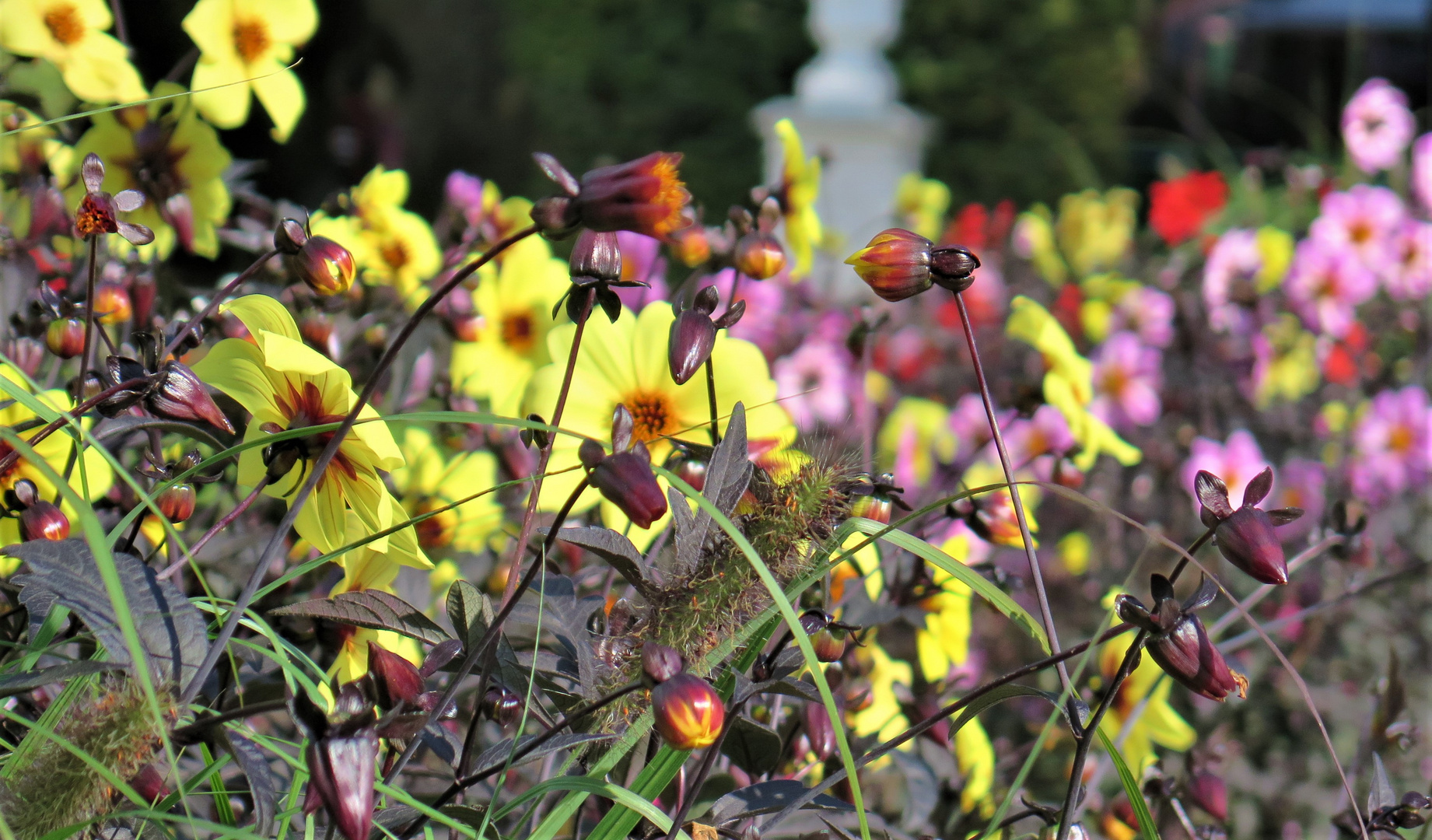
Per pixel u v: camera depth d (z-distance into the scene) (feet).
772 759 3.43
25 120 4.23
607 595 3.79
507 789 3.96
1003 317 12.05
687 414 3.90
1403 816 3.60
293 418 3.30
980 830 4.04
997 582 3.94
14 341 3.80
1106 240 14.07
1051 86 22.89
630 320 3.92
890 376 10.03
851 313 7.93
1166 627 3.05
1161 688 4.27
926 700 4.27
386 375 4.44
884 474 3.44
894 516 3.96
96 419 3.73
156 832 3.02
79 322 3.72
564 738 3.08
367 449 3.23
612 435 3.06
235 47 4.35
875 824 3.61
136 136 4.12
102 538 2.84
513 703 3.29
